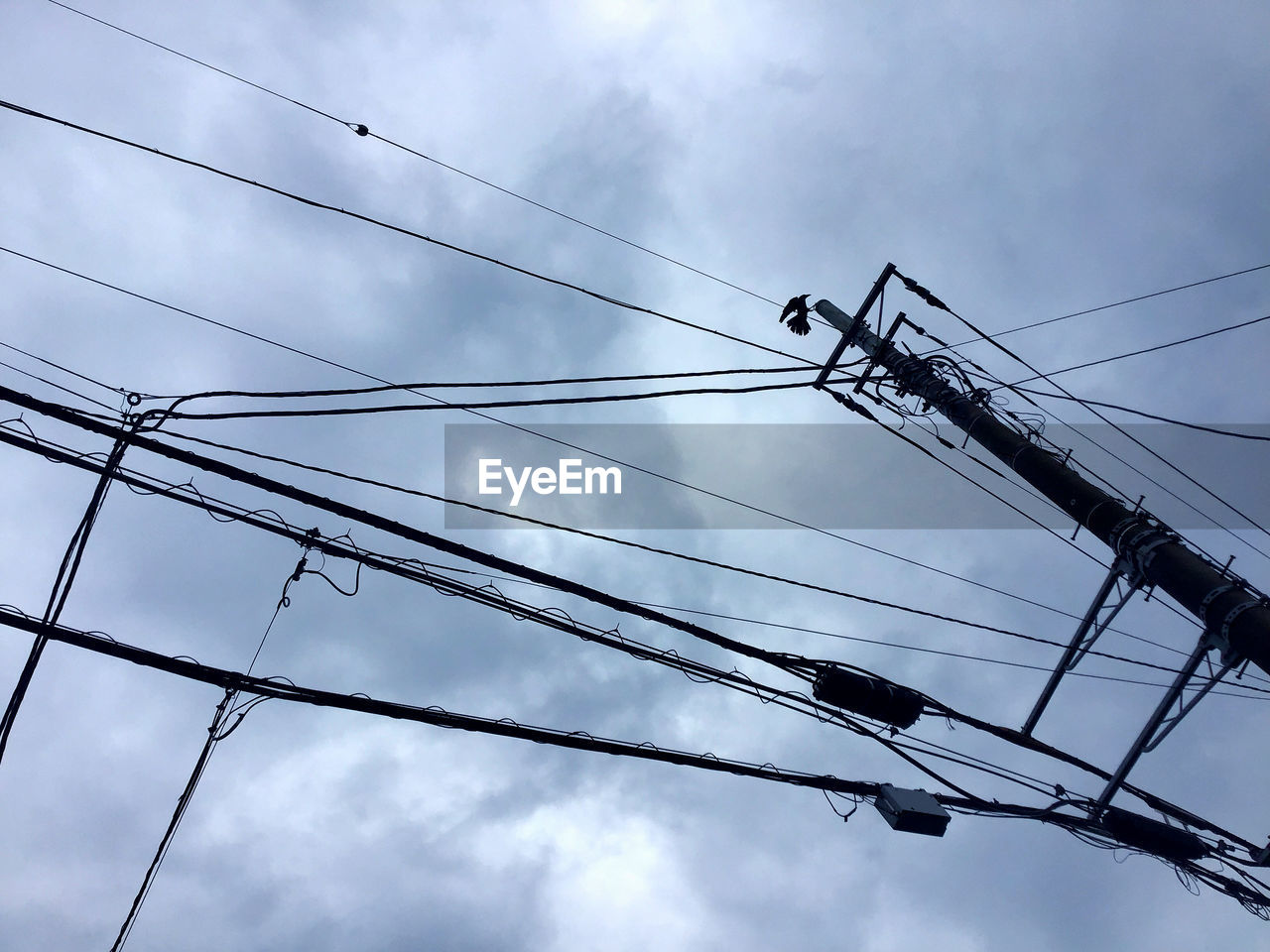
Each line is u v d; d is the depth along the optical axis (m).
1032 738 8.00
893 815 7.44
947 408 8.12
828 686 7.32
